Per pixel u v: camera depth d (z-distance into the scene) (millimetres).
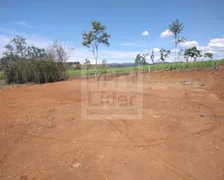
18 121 4145
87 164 2506
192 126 3850
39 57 14883
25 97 7121
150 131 3582
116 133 3486
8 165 2504
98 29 25719
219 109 5133
